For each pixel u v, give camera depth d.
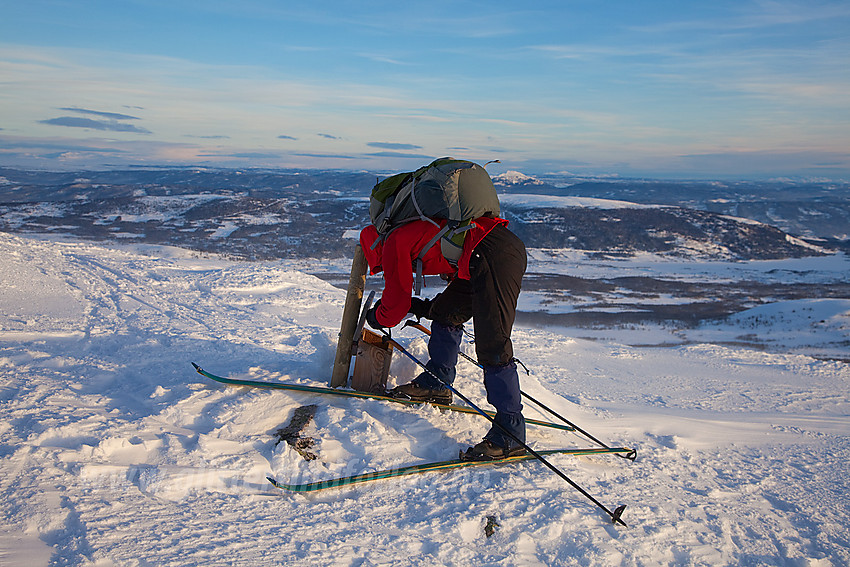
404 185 3.39
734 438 4.82
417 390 3.66
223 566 1.85
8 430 2.68
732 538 2.73
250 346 5.39
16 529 1.89
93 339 5.46
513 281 3.03
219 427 2.99
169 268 13.92
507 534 2.41
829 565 2.61
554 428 3.95
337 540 2.15
